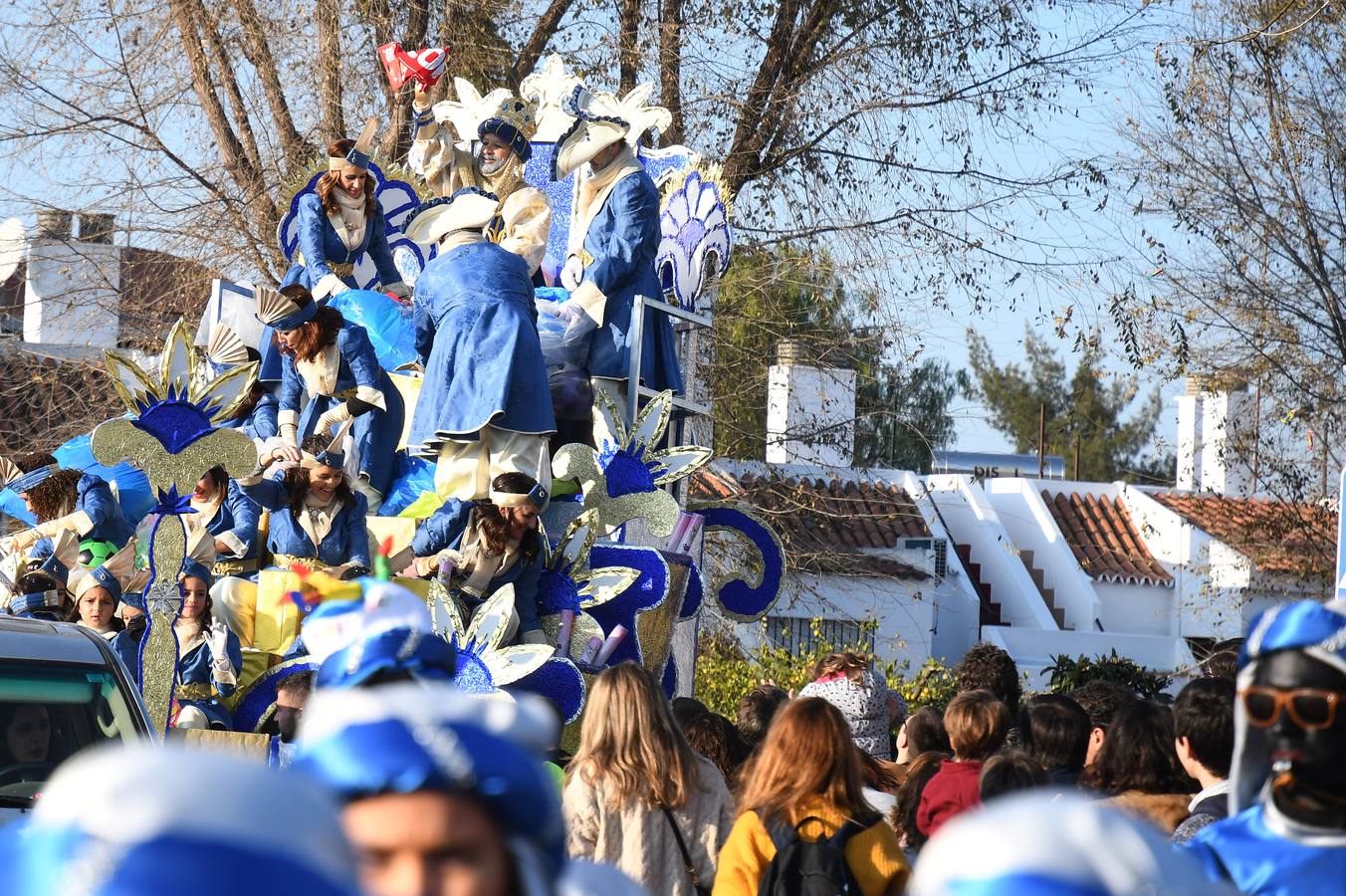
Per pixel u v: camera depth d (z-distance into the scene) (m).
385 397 19.30
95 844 1.94
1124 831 2.68
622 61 38.69
